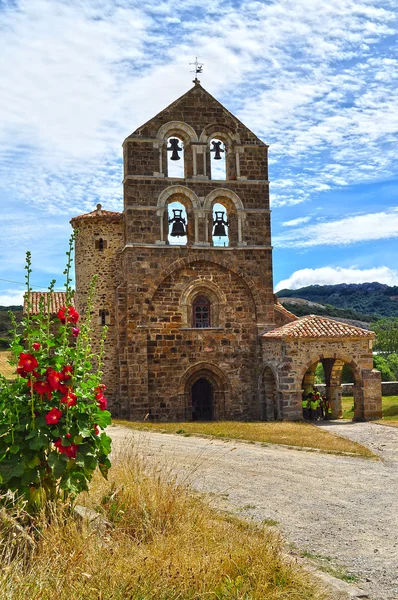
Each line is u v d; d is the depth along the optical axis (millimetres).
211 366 35406
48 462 8766
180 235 34719
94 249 37031
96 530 8391
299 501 14703
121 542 8641
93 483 11438
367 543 11438
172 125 36062
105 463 9570
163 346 34781
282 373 32875
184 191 35844
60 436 8891
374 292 152000
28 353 9188
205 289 35938
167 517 9906
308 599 8125
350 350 33688
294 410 32781
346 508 14109
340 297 153250
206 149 36438
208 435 25438
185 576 7711
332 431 28469
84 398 9414
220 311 35812
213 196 36219
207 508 11352
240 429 27109
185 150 36688
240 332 36000
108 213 37594
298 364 33031
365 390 33531
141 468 12992
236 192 36625
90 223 37188
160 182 35469
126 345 34344
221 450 21719
